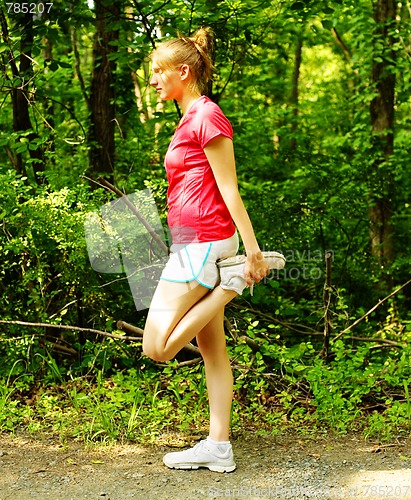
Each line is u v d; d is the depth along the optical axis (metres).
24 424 4.06
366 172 7.62
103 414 4.00
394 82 8.60
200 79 3.32
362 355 4.58
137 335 4.97
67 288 5.02
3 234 4.85
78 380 4.66
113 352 4.91
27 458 3.54
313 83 12.74
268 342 4.66
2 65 5.82
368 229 8.00
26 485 3.19
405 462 3.49
